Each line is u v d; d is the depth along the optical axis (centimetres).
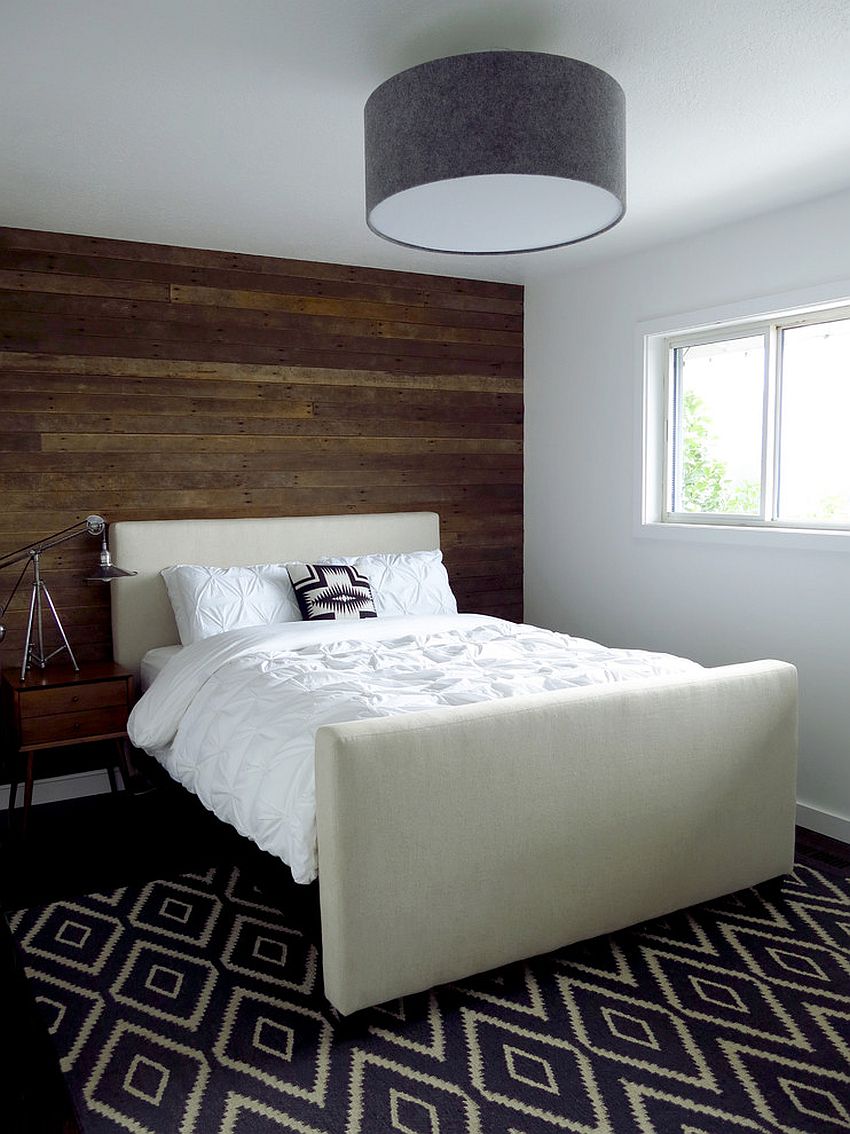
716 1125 195
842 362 375
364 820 224
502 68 229
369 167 254
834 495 382
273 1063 217
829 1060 217
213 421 439
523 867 249
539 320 511
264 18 219
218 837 307
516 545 530
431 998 246
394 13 219
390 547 479
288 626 374
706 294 410
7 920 293
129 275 418
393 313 482
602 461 473
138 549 416
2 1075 213
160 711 343
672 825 276
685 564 430
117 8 213
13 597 404
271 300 450
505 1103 202
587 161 237
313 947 274
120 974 258
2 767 401
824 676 371
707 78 256
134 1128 195
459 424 506
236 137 294
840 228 353
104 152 306
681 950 271
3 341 394
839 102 272
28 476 403
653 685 272
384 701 266
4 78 250
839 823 363
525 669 317
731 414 420
